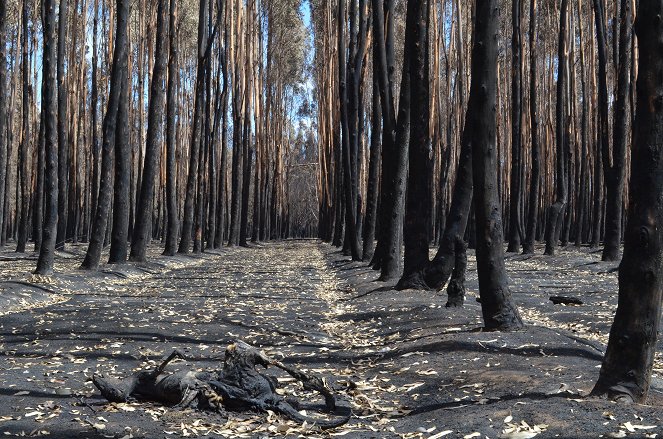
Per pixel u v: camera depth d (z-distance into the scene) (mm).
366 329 12836
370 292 17859
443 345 10094
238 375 7316
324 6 52094
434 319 12508
